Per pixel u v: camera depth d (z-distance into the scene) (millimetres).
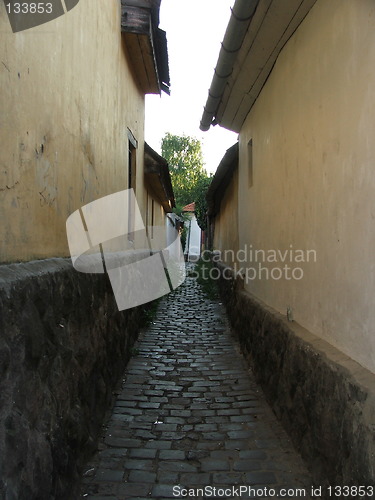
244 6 3422
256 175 5379
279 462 3006
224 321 7887
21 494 1763
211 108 6113
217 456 3113
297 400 3115
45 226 2510
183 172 31000
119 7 5227
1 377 1629
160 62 7012
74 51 3145
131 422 3676
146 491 2695
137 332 6477
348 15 2438
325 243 2826
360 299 2277
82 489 2695
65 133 2934
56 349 2340
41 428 2070
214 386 4555
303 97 3326
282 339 3604
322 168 2875
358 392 2082
